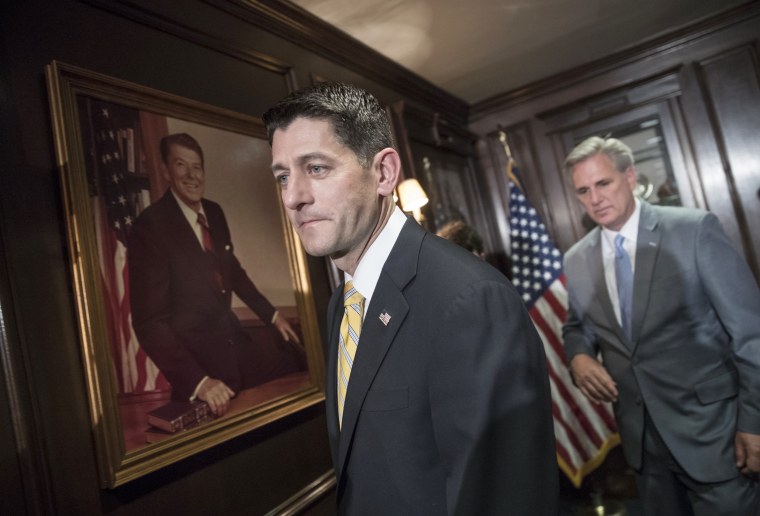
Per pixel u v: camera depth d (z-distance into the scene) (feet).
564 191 14.82
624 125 14.07
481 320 2.77
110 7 5.45
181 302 5.41
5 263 4.05
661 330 7.02
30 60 4.63
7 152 4.29
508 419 2.64
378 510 3.02
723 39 12.92
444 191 13.10
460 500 2.59
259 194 6.84
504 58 12.69
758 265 12.55
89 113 4.90
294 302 7.01
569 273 8.56
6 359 3.92
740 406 6.28
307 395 6.74
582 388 8.07
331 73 9.64
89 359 4.42
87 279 4.50
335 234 3.11
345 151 3.10
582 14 11.22
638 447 7.20
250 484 5.82
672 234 7.15
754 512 6.25
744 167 12.75
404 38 10.61
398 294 3.14
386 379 3.06
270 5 7.96
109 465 4.33
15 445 3.91
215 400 5.52
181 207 5.68
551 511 2.62
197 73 6.50
